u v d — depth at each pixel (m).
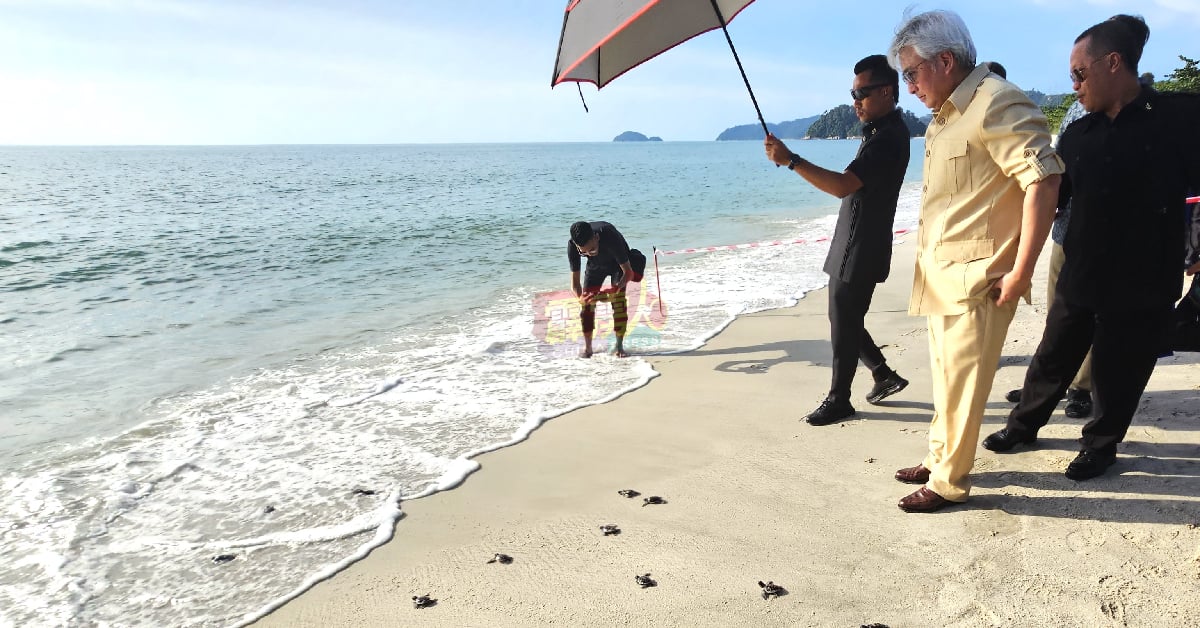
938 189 2.83
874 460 3.71
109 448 4.41
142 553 3.20
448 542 3.14
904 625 2.35
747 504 3.31
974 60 2.75
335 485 3.80
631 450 4.08
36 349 6.70
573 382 5.47
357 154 164.12
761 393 4.98
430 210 21.78
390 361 6.19
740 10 3.62
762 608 2.50
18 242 14.28
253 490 3.78
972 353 2.82
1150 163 2.81
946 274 2.81
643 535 3.08
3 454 4.34
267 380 5.73
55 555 3.18
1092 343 3.18
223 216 20.09
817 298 8.08
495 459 4.05
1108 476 3.23
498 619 2.54
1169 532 2.74
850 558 2.78
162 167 70.31
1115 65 2.82
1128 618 2.28
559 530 3.18
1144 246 2.87
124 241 14.52
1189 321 3.29
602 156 130.38
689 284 9.15
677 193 29.53
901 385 4.41
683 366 5.75
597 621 2.49
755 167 64.00
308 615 2.67
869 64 3.68
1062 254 3.68
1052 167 2.44
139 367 6.13
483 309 8.23
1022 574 2.57
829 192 3.62
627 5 3.02
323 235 15.41
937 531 2.92
